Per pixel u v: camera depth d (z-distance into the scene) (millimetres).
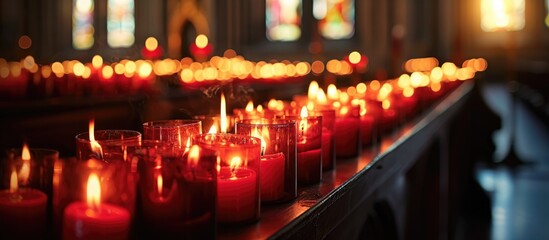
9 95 2271
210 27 14617
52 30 16344
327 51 14164
